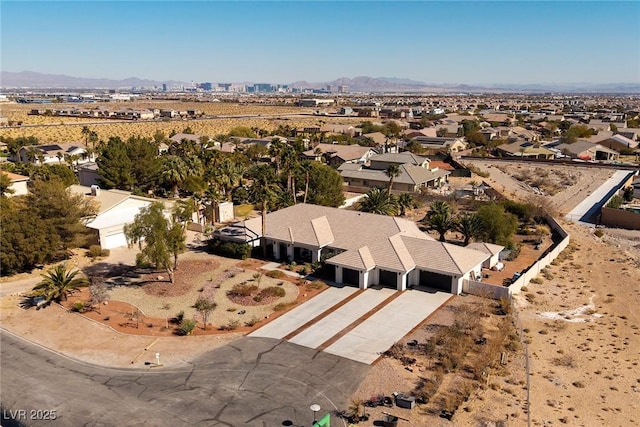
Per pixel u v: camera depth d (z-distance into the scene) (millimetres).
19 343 39000
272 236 58000
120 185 85250
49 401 31531
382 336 40031
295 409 30672
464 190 93438
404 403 30625
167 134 172125
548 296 48938
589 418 30078
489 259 55031
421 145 144875
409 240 52438
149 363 36062
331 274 52906
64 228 55625
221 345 38656
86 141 135875
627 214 75438
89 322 42500
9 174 84312
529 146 144000
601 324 43219
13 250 51000
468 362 36062
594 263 58938
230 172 79438
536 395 32281
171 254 53875
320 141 144375
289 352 37562
